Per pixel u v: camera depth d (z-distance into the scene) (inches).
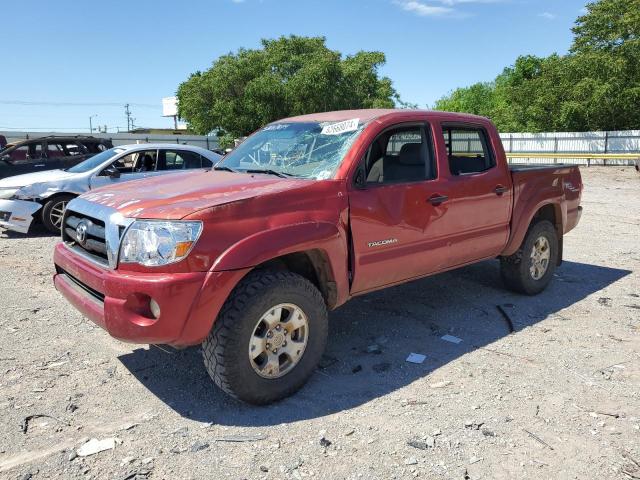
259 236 132.0
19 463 114.0
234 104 1253.1
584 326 195.0
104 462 114.8
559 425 129.6
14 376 153.9
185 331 124.8
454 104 2716.5
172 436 125.0
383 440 123.4
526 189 213.8
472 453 118.6
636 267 279.6
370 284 162.4
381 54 1429.6
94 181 377.4
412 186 169.2
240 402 141.2
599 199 559.8
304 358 143.8
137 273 126.0
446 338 184.4
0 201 365.1
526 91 1409.9
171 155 404.8
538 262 228.2
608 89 1154.7
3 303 220.1
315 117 189.8
